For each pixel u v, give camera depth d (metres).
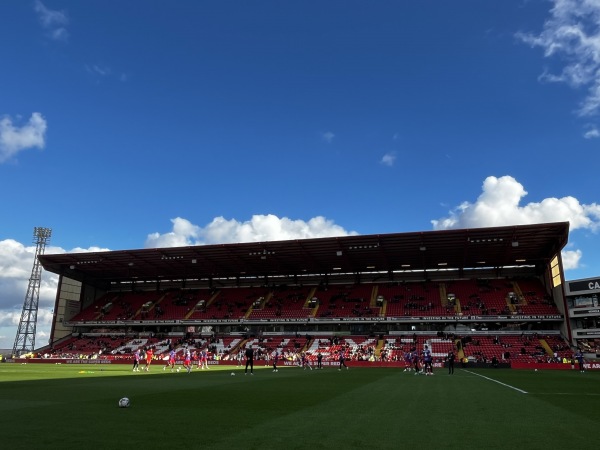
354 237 60.62
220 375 33.97
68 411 13.14
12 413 12.68
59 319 79.38
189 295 83.38
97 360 67.38
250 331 73.88
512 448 8.37
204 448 8.34
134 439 9.10
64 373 36.47
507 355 56.41
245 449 8.25
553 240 59.69
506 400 16.58
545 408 14.19
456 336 64.31
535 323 63.12
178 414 12.64
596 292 55.19
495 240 59.59
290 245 64.12
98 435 9.51
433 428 10.44
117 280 88.88
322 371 42.44
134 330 79.25
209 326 75.31
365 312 68.75
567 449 8.28
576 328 57.69
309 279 82.44
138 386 22.75
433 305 68.19
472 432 9.93
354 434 9.70
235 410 13.58
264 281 84.12
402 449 8.26
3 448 8.29
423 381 27.62
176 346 71.44
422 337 65.44
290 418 11.98
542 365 51.75
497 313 63.22
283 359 59.94
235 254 68.94
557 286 61.81
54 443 8.72
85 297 84.94
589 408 14.23
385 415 12.55
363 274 80.12
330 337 69.31
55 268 78.00
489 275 75.00
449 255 67.50
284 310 72.69
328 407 14.37
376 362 56.75
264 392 19.69
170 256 70.38
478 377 32.41
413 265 74.06
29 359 69.69
